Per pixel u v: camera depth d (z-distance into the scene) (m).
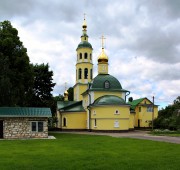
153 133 49.41
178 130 56.09
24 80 45.84
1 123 38.78
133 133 53.44
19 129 38.91
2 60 42.47
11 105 43.88
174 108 67.62
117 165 17.45
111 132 56.78
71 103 74.50
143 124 77.88
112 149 25.14
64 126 67.25
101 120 57.88
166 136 43.09
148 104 79.00
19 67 44.81
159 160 19.09
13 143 31.11
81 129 66.06
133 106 79.44
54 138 38.66
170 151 23.50
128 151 23.72
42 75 58.31
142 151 23.66
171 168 16.48
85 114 66.38
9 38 43.94
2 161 18.98
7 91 42.16
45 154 22.11
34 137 39.28
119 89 63.75
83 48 74.50
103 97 60.22
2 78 42.09
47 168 16.70
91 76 74.62
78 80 74.75
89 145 28.62
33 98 57.59
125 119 57.78
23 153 22.69
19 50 45.44
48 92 59.56
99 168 16.62
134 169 16.33
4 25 46.84
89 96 62.62
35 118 39.56
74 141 33.50
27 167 17.03
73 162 18.53
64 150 24.62
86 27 75.75
